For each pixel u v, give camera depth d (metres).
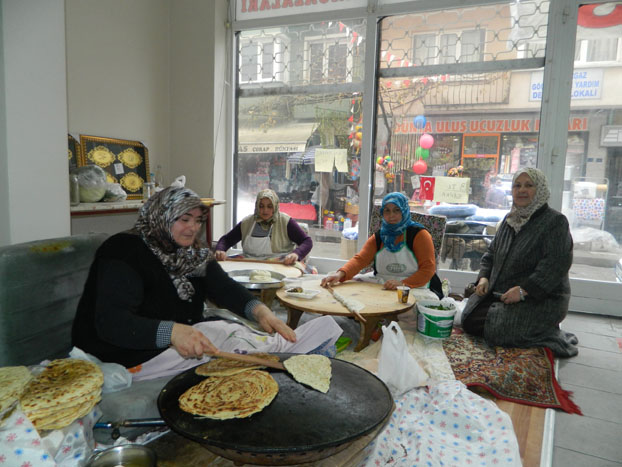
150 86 4.19
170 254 1.73
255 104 4.50
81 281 1.92
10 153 1.89
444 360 2.35
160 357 1.68
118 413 1.41
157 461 1.24
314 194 4.39
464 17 3.69
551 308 2.61
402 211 2.92
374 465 1.48
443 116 3.87
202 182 4.46
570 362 2.58
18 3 1.86
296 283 2.75
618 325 3.28
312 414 1.24
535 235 2.67
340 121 4.19
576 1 3.33
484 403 1.74
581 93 3.45
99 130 3.65
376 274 3.16
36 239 2.01
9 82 1.86
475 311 2.82
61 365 1.35
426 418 1.73
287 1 4.18
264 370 1.52
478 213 3.86
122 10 3.78
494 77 3.67
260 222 3.62
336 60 4.13
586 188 3.53
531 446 1.72
